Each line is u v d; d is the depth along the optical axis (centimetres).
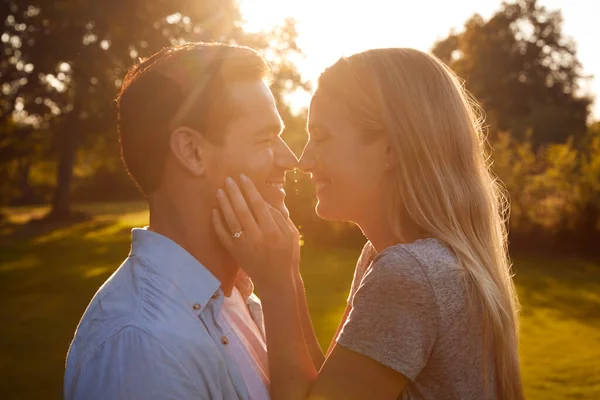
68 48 1838
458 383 172
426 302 166
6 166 3616
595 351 807
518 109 5053
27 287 1309
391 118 185
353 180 191
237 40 1535
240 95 179
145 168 180
